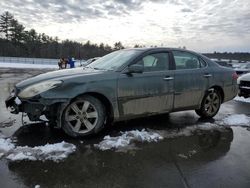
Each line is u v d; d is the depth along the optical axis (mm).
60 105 4152
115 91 4516
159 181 3086
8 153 3648
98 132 4598
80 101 4324
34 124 5043
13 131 4621
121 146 4098
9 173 3146
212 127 5273
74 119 4328
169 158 3732
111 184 2998
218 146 4254
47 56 81562
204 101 5785
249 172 3350
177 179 3141
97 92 4355
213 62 5992
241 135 4832
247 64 20969
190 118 5918
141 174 3246
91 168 3355
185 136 4684
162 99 5055
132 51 5152
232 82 6211
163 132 4863
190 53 5605
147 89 4832
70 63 26562
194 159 3721
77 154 3738
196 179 3146
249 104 8094
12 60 53531
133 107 4742
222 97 6145
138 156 3766
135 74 4727
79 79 4262
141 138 4445
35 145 4004
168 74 5102
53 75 4555
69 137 4375
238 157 3826
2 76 16875
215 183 3061
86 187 2922
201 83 5590
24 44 82812
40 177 3088
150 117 5855
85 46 81062
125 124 5250
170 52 5289
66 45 84125
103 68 4957
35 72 21922
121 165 3469
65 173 3203
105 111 4582
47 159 3535
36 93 4062
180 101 5324
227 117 6070
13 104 4531
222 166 3508
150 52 5043
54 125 4371
